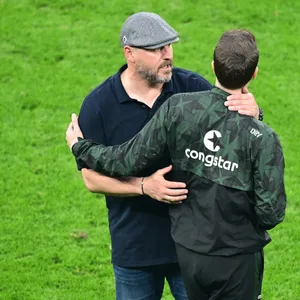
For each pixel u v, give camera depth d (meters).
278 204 16.19
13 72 41.28
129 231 18.97
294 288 25.31
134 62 17.88
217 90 16.44
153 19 17.69
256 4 47.03
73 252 27.41
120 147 17.20
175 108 16.55
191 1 47.31
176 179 17.03
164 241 18.91
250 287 16.86
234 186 16.23
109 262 26.94
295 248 27.53
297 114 37.50
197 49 43.22
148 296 19.66
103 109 18.55
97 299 24.84
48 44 43.78
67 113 37.69
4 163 33.56
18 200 30.78
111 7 47.03
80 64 42.09
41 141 35.38
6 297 24.94
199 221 16.67
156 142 16.73
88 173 18.27
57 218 29.62
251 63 16.12
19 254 27.33
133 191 17.81
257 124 16.14
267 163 16.02
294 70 41.56
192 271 16.91
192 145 16.48
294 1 47.44
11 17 46.25
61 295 25.05
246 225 16.58
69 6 47.31
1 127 36.50
